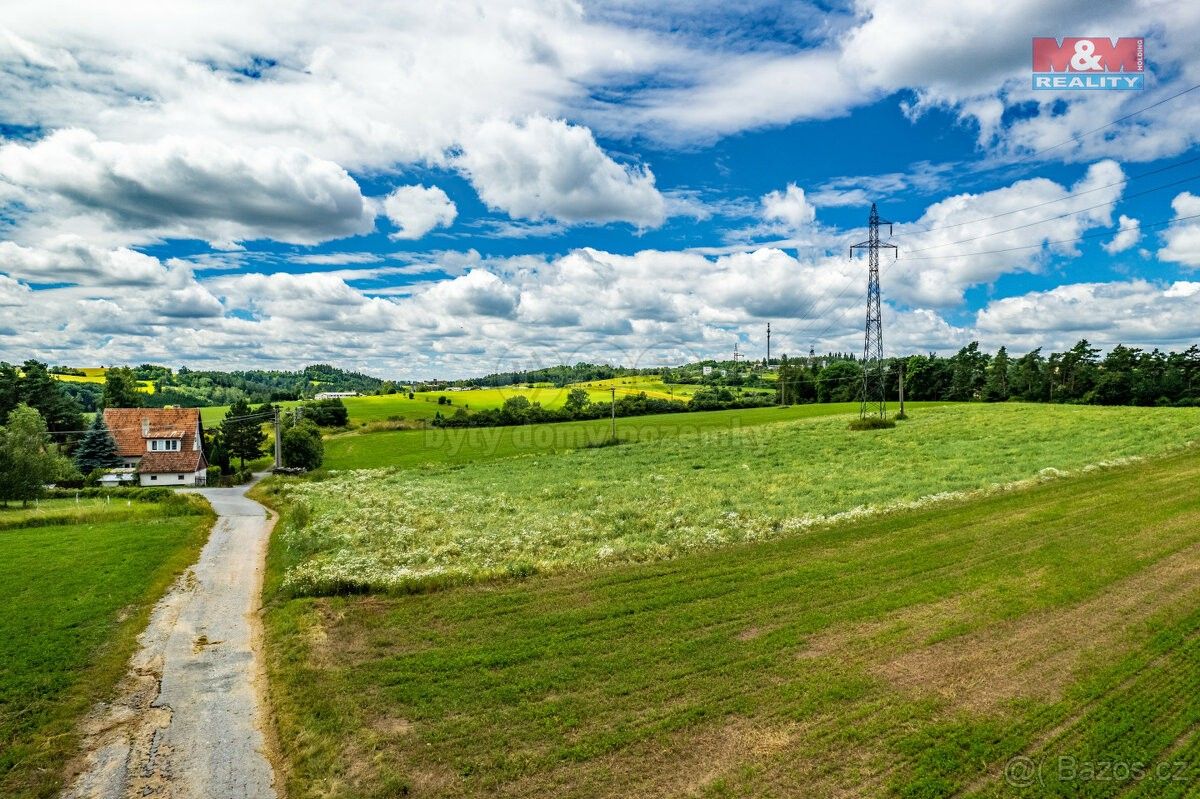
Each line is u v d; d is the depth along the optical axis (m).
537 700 13.38
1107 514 25.03
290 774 11.38
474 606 19.19
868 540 23.98
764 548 23.80
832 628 16.19
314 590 21.14
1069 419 56.53
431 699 13.60
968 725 11.66
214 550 30.05
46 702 13.96
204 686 15.02
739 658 14.80
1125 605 16.50
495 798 10.38
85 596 21.33
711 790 10.28
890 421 63.50
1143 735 11.11
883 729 11.68
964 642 15.00
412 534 30.61
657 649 15.48
